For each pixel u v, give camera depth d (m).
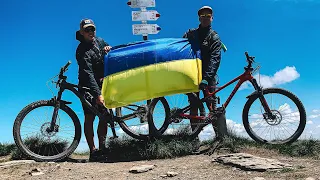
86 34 3.44
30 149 3.52
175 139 3.54
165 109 3.63
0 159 3.56
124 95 3.47
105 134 3.59
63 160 3.53
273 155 3.24
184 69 3.50
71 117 3.51
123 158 3.46
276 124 3.50
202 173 2.71
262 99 3.51
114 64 3.50
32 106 3.41
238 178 2.51
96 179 2.72
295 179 2.39
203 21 3.56
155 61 3.50
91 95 3.49
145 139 3.60
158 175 2.73
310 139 3.39
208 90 3.58
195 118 3.56
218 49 3.55
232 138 3.54
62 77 3.49
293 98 3.46
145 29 4.11
